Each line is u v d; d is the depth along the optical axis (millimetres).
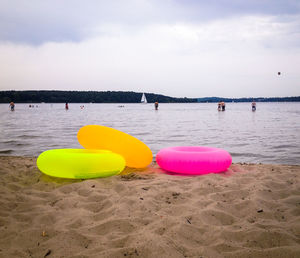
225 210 2787
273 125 16203
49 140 9625
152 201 3000
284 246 2000
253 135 11211
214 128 14539
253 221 2553
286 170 4785
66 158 4168
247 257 1898
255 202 2932
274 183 3713
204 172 4539
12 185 3811
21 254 1970
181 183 3840
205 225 2422
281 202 3014
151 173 4797
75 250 2033
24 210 2861
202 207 2848
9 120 20703
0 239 2217
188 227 2338
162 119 23359
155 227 2348
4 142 9070
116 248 1987
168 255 1880
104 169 4246
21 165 5223
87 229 2389
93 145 5062
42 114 32969
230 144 8875
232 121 20172
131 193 3311
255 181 3846
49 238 2236
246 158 6703
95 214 2727
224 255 1930
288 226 2387
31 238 2227
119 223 2451
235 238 2211
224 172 4723
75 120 21781
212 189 3469
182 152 4668
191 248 2006
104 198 3193
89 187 3600
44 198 3273
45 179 4270
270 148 8047
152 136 11055
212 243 2127
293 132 12227
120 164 4469
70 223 2512
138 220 2506
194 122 19406
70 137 10461
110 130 4938
